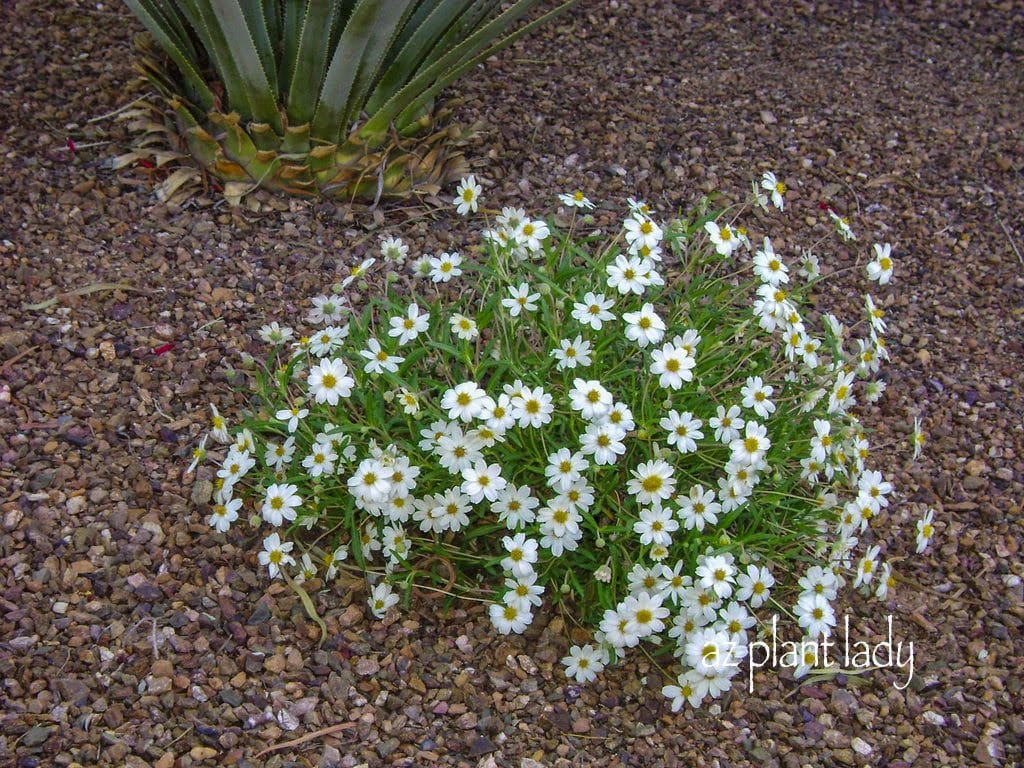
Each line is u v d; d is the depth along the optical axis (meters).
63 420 0.77
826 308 0.98
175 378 0.81
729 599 0.70
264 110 0.93
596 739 0.65
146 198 0.96
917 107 1.22
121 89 1.06
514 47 1.21
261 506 0.73
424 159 0.99
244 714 0.63
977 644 0.74
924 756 0.66
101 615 0.67
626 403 0.71
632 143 1.10
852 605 0.75
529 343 0.76
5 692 0.62
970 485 0.85
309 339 0.74
